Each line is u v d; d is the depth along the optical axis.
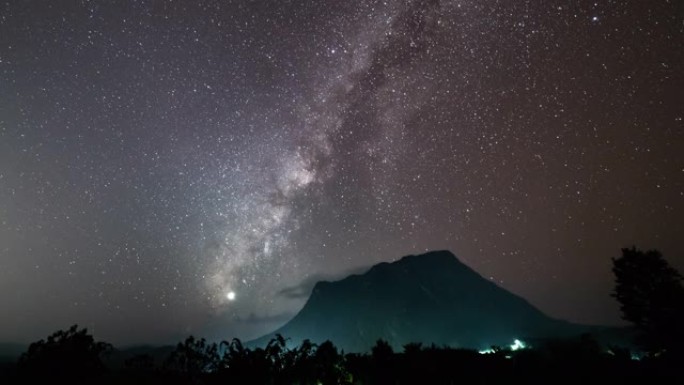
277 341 18.03
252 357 16.64
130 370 17.36
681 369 18.67
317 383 17.44
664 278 22.61
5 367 15.79
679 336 21.25
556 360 21.61
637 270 23.14
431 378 20.36
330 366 17.83
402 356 22.33
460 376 20.41
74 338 16.05
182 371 16.64
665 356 20.50
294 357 17.64
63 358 15.30
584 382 18.62
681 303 21.64
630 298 23.11
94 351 16.22
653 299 22.31
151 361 17.91
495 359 21.78
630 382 17.97
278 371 16.89
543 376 19.75
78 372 15.38
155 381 16.06
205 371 16.80
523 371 20.53
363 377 20.61
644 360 20.53
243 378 15.98
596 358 21.38
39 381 14.77
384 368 21.08
